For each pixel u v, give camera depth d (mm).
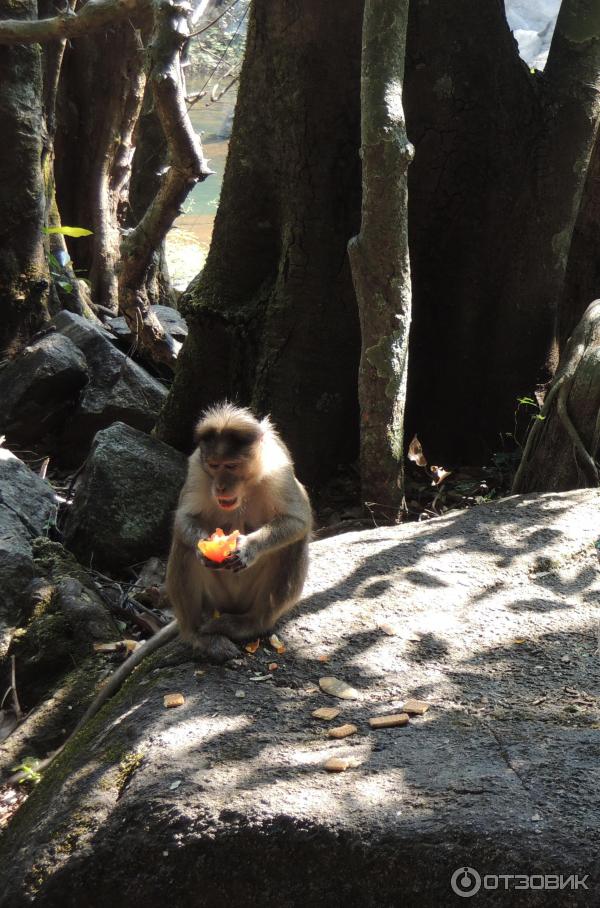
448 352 8812
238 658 4812
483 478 8516
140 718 4426
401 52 6836
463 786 3666
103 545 7543
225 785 3846
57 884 3799
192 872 3660
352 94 7852
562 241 8414
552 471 7477
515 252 8414
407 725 4242
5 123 10117
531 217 8328
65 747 4785
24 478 7848
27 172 10391
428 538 6102
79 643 6258
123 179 13406
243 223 8477
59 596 6523
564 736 4023
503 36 8023
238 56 25078
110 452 7840
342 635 5023
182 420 8898
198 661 4852
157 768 4004
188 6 8039
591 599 5391
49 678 6180
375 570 5680
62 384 9430
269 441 4848
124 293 9383
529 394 8656
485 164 8227
